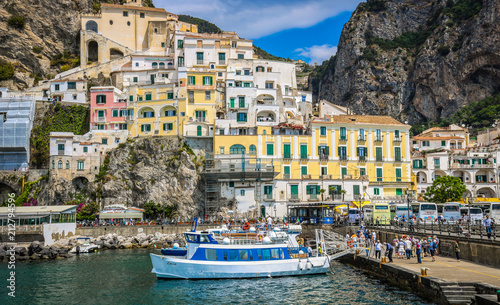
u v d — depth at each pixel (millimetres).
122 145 104312
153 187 98312
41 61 139750
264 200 96125
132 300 42031
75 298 43094
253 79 120125
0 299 42938
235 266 49688
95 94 112000
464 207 74625
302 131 103312
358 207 82312
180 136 103875
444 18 194750
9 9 139875
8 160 110125
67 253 69875
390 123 105812
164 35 138500
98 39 134750
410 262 46812
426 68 186750
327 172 100875
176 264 50000
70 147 103250
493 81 172375
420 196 106438
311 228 80250
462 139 127125
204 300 41625
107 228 84438
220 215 92375
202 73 110688
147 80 123500
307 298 41438
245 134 102062
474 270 40719
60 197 99188
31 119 113188
